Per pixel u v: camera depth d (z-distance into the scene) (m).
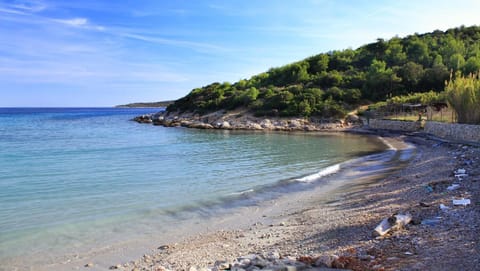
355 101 75.56
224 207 15.02
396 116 59.38
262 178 21.11
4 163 26.45
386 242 8.76
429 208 11.35
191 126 71.81
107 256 9.98
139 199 16.25
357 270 6.96
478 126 28.81
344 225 11.20
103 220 13.20
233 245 10.48
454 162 20.58
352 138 48.16
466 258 7.04
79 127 70.50
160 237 11.52
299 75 98.69
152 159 29.03
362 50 112.19
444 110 48.09
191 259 9.49
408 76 78.56
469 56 85.56
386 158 27.61
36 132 56.88
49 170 23.64
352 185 18.34
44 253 10.16
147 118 96.81
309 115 71.25
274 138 48.88
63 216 13.63
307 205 14.96
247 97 82.75
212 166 25.58
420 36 116.62
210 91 100.12
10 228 12.22
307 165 25.64
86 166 25.36
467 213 10.09
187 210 14.57
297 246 9.79
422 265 6.95
